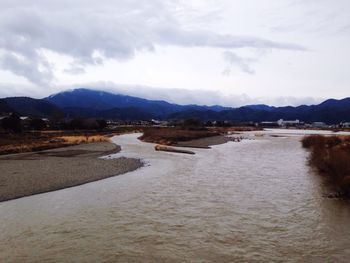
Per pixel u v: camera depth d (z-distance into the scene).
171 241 12.31
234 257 11.00
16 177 23.36
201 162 34.06
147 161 34.59
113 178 24.53
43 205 16.91
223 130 132.12
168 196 19.02
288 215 15.52
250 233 13.17
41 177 23.66
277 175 26.08
